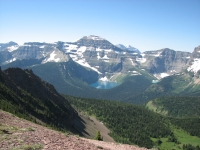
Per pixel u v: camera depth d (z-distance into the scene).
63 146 32.12
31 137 33.06
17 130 36.50
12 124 43.47
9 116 54.12
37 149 28.02
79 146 34.66
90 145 38.31
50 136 36.91
